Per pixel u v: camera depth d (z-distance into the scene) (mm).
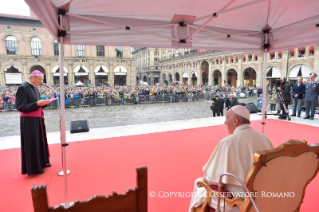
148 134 5902
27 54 38094
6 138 5727
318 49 24000
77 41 3145
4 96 15984
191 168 3664
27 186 3111
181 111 14852
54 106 16812
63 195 2863
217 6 3361
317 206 2498
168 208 2527
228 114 1874
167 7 3240
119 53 44094
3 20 36250
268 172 1335
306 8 3619
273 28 4504
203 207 1809
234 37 4332
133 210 1045
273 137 5539
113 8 3076
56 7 2789
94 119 11703
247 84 37031
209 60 41875
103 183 3174
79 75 44375
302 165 1489
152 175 3404
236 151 1642
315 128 6453
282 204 1532
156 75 70188
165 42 3801
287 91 7875
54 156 4273
